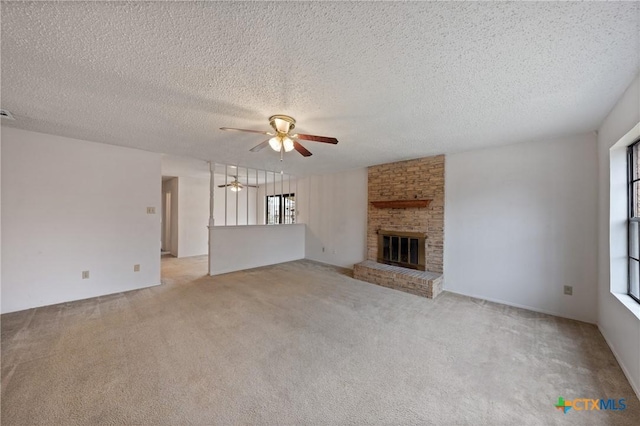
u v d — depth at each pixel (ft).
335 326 8.79
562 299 9.78
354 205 17.89
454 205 12.64
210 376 6.04
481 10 3.83
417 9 3.83
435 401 5.34
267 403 5.23
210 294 12.14
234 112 7.79
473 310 10.30
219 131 9.72
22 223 9.96
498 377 6.10
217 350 7.18
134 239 12.76
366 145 11.33
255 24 4.16
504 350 7.29
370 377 6.09
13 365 6.32
